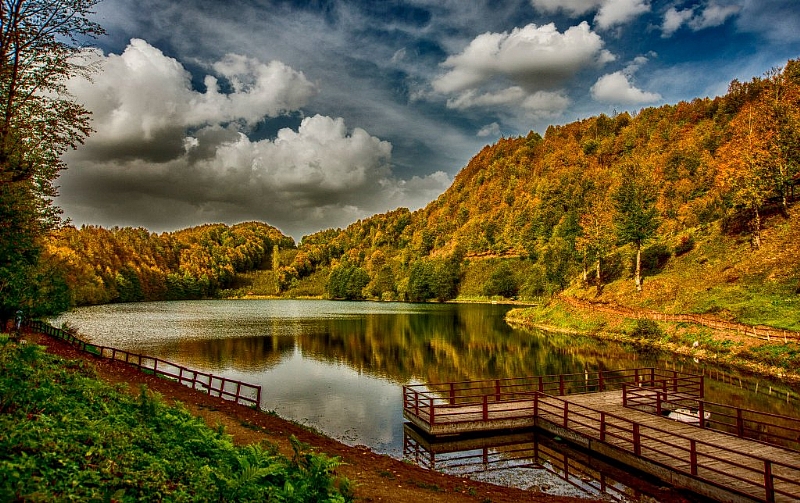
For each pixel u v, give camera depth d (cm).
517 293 13200
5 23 1967
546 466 1630
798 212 5259
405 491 1261
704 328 4184
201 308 11775
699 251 6219
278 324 7462
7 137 2011
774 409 2317
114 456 796
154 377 2614
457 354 4378
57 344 3084
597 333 5416
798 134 5272
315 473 852
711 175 7794
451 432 1933
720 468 1371
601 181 14025
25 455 654
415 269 15275
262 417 2048
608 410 2048
